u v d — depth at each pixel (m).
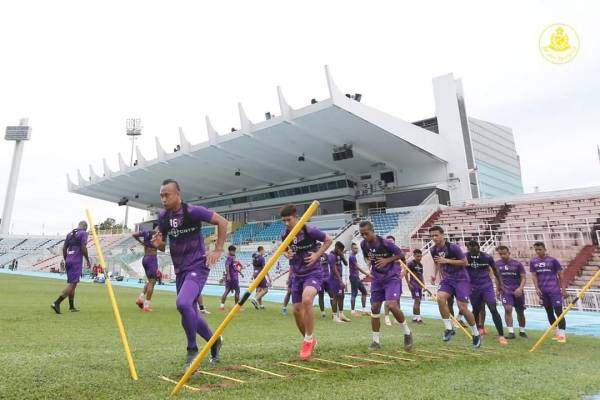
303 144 27.34
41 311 7.39
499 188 39.78
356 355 4.26
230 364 3.53
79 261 7.59
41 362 3.30
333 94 21.02
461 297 5.55
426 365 3.80
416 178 30.25
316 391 2.69
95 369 3.14
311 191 35.75
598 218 18.59
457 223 23.91
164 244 3.57
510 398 2.71
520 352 5.07
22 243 57.47
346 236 27.52
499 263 7.35
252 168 33.53
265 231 36.34
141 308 8.67
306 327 4.05
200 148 29.11
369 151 27.83
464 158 29.20
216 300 13.46
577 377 3.50
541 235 18.42
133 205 49.16
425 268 17.97
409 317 10.26
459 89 32.97
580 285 13.94
